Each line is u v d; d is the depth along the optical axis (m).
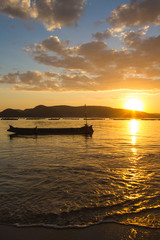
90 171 11.79
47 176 10.71
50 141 28.72
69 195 8.00
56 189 8.70
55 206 6.98
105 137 34.81
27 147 22.39
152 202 7.31
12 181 9.80
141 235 5.26
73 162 14.31
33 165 13.31
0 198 7.68
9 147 22.41
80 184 9.40
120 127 71.06
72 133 40.72
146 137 34.56
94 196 7.90
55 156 16.73
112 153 18.31
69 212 6.52
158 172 11.61
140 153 18.30
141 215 6.30
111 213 6.45
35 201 7.41
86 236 5.23
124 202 7.32
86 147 22.33
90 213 6.46
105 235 5.27
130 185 9.27
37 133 40.34
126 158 15.89
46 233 5.36
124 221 5.96
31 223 5.86
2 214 6.37
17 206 6.97
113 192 8.35
